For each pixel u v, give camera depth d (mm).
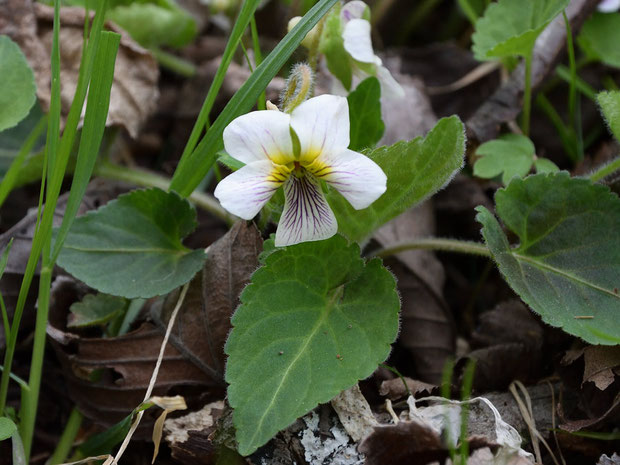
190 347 162
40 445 169
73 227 163
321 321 150
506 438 147
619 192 170
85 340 163
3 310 152
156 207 164
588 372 154
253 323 147
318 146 144
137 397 162
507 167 179
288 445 149
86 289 171
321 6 155
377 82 167
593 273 156
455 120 150
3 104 172
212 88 159
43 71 192
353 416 150
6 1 193
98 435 158
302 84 156
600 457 148
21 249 173
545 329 169
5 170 187
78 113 150
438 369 179
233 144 143
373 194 142
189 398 162
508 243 158
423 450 144
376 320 150
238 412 142
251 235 162
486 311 187
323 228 146
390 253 174
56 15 150
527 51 182
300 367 146
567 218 158
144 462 164
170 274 161
